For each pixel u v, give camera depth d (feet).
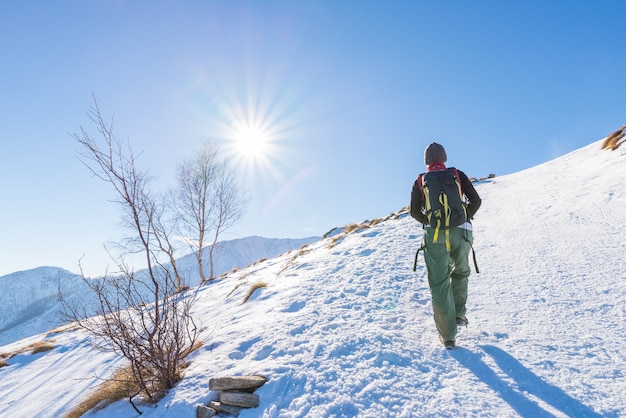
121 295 12.56
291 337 13.34
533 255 18.57
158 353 12.53
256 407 9.92
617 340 10.41
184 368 13.58
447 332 10.90
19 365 25.03
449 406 8.59
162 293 13.79
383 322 13.69
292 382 10.43
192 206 63.82
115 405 12.33
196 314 23.98
